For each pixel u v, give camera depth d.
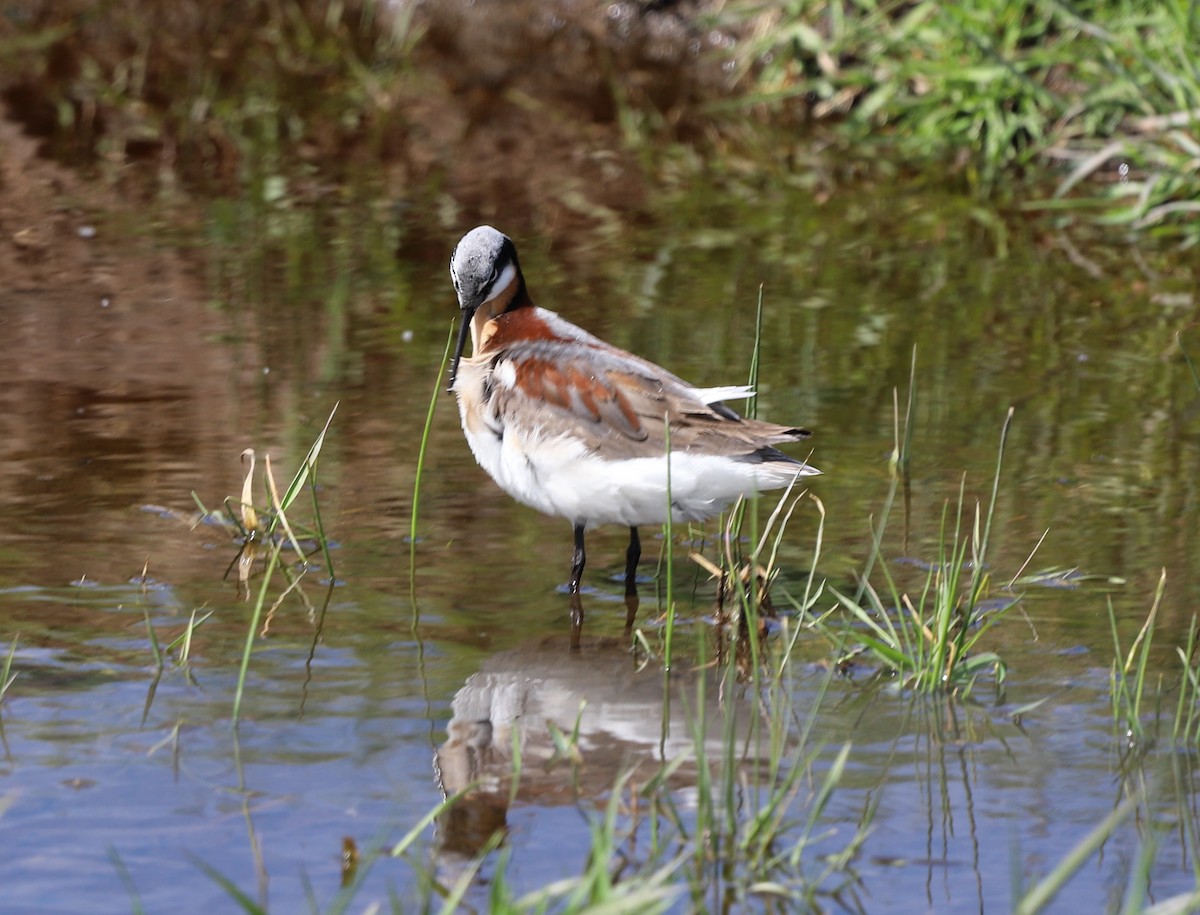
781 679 10.00
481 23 27.98
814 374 15.61
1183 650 10.26
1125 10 22.86
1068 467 13.52
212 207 20.86
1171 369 15.91
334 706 9.43
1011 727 9.30
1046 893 6.52
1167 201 21.23
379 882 7.58
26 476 12.88
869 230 20.75
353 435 14.03
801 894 7.50
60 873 7.57
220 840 7.92
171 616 10.64
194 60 26.80
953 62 23.39
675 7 27.64
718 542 12.37
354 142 23.78
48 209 20.45
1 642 10.12
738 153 23.94
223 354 15.91
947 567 10.82
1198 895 6.71
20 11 27.91
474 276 12.58
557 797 8.41
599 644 10.50
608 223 20.70
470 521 12.62
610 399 11.03
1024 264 19.48
